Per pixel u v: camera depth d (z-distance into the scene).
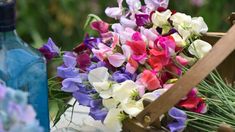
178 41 0.96
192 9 2.53
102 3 2.51
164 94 0.82
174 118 0.87
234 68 1.04
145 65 0.94
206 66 0.83
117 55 0.93
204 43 0.96
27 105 0.80
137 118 0.85
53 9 2.52
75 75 0.94
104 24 1.02
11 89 0.79
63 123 1.10
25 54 0.80
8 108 0.78
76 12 2.53
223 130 0.80
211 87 0.92
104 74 0.92
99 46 0.95
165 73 0.93
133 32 0.97
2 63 0.79
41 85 0.82
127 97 0.89
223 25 2.51
